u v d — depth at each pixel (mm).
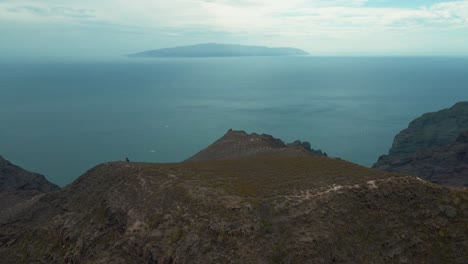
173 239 51969
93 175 82375
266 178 66500
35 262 61656
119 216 60375
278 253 47438
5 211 89625
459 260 51750
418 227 55281
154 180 67625
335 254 48500
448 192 60344
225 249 48969
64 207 75375
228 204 54438
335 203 55406
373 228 53688
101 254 55219
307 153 109875
